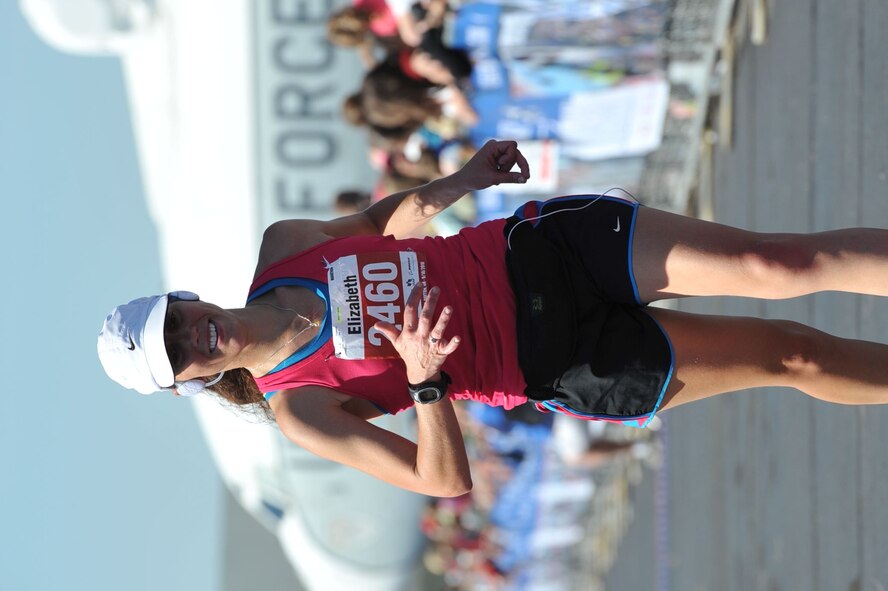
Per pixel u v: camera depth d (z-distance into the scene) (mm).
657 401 9953
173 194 28078
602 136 22781
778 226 18406
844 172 15086
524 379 9906
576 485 39531
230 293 27578
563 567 45125
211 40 26547
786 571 16984
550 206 10305
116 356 9523
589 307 9914
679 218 9812
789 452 17000
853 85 14781
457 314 9867
